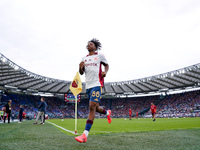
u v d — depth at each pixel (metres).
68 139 2.56
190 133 3.38
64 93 47.25
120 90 47.94
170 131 3.81
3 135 3.07
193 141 2.42
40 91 44.06
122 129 5.03
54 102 48.47
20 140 2.44
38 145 2.05
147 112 42.91
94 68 2.76
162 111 40.19
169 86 41.19
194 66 29.50
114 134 3.26
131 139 2.60
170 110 39.16
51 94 46.66
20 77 33.19
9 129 4.69
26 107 39.38
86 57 2.94
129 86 45.06
